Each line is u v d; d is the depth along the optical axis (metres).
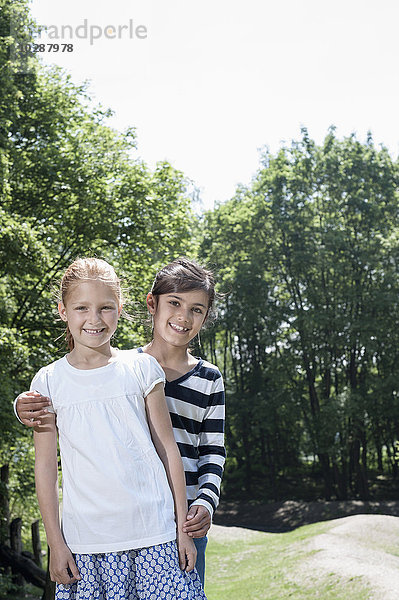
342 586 15.51
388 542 21.06
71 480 2.46
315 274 39.69
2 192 15.86
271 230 40.09
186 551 2.51
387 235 37.59
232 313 39.16
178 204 20.34
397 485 40.62
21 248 14.49
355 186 38.38
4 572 17.14
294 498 39.97
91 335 2.47
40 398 2.49
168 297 2.98
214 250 40.56
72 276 2.50
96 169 19.27
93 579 2.41
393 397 36.94
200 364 3.05
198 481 2.90
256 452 43.66
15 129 19.30
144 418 2.52
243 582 18.28
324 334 37.97
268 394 39.75
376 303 36.38
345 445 37.53
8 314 16.55
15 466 18.64
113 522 2.40
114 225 18.31
